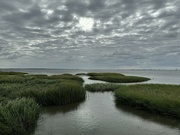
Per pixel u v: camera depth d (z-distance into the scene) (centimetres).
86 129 615
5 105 707
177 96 866
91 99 1214
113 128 625
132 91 1077
